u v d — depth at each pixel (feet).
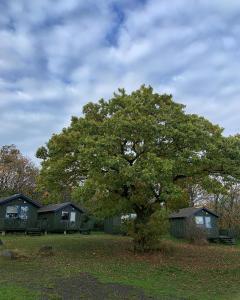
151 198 68.23
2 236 98.99
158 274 50.60
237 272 55.57
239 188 132.87
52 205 131.75
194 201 148.87
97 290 38.14
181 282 46.16
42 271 47.50
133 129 62.34
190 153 61.36
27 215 113.09
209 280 48.67
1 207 108.78
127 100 71.31
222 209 139.54
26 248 71.51
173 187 58.44
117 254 68.08
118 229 121.29
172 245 91.09
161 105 70.03
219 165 65.62
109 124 63.77
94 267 52.70
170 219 121.39
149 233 69.15
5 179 167.73
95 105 76.69
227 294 40.73
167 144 64.95
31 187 171.12
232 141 66.33
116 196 70.03
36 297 33.27
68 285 39.68
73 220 123.95
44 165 73.26
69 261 57.36
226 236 116.78
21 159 176.35
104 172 62.59
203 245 101.30
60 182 73.61
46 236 104.42
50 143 72.84
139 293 37.83
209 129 67.77
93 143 61.00
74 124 74.02
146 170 55.26
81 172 72.64
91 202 72.18
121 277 46.29
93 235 116.47
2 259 56.18
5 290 35.04
